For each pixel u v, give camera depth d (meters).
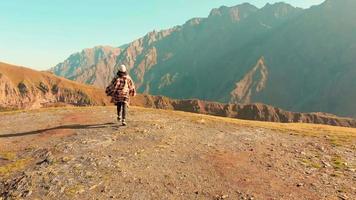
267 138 16.92
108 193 9.96
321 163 12.85
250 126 20.25
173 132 17.08
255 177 11.20
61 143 14.98
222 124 20.27
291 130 19.69
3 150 14.66
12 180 11.06
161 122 19.77
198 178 11.05
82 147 14.18
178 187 10.36
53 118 22.38
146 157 12.91
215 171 11.69
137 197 9.72
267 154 13.85
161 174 11.31
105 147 14.18
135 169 11.68
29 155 13.65
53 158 12.72
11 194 10.09
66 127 18.67
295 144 15.85
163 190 10.15
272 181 10.88
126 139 15.46
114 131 17.02
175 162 12.49
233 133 17.77
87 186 10.40
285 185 10.59
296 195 9.86
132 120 20.34
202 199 9.62
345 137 17.64
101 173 11.30
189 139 15.83
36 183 10.64
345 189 10.32
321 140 16.86
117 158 12.66
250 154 13.76
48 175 11.16
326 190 10.23
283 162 12.85
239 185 10.54
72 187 10.32
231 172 11.62
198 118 22.20
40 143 15.42
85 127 18.39
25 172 11.59
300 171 11.88
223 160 12.84
